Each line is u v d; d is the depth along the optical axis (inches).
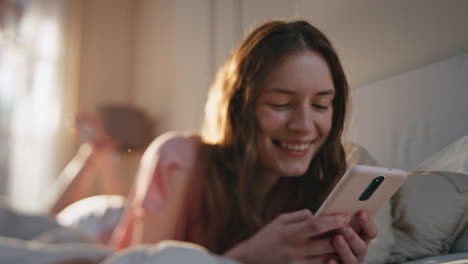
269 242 22.9
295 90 27.9
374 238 24.6
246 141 30.6
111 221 48.3
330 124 29.9
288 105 29.0
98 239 46.1
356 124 30.6
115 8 121.6
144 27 119.0
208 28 80.4
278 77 28.0
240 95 31.2
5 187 101.5
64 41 113.2
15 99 105.3
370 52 31.0
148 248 12.6
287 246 22.5
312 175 33.1
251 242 23.6
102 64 118.9
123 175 104.1
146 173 34.5
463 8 26.0
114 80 119.3
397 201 26.4
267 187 33.9
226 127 32.2
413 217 25.4
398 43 29.6
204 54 82.7
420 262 23.5
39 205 98.5
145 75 117.2
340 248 21.4
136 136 105.7
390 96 29.2
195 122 87.9
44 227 23.6
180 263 11.7
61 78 112.0
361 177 19.8
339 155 31.4
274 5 41.4
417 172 26.2
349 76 30.8
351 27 32.3
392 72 29.7
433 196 25.0
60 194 66.8
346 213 21.9
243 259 23.4
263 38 29.5
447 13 26.8
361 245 21.8
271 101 28.8
